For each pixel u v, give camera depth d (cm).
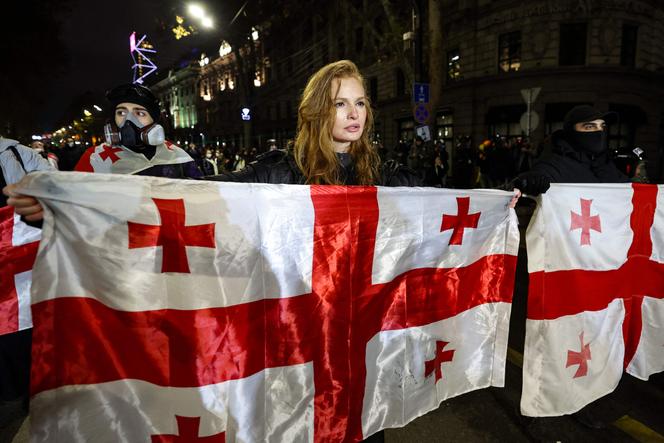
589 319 205
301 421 144
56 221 121
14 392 221
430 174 1088
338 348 151
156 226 130
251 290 140
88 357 123
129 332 126
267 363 141
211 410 132
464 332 185
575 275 202
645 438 214
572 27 1600
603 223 208
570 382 200
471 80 1797
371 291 162
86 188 124
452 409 247
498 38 1728
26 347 221
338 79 156
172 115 6075
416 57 1082
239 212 140
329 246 152
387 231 164
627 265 215
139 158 250
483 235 189
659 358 228
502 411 243
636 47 1659
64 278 121
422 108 1030
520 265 516
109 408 124
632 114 1670
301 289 147
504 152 1108
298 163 164
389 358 166
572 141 259
